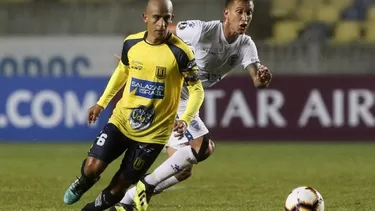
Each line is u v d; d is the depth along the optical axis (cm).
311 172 4400
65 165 4656
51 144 5997
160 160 4947
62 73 6444
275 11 7900
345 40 7725
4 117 6116
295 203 2397
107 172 4375
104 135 2338
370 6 8019
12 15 7462
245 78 6197
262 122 6216
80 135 6125
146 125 2334
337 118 6234
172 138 2783
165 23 2270
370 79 6216
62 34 7469
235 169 4553
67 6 7488
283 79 6216
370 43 7062
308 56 6875
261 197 3319
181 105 2897
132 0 7806
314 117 6238
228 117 6191
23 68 6450
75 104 6103
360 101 6225
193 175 4219
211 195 3381
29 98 6091
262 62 6875
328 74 6222
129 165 2333
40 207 2992
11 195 3338
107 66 6444
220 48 2791
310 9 7988
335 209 2964
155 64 2311
